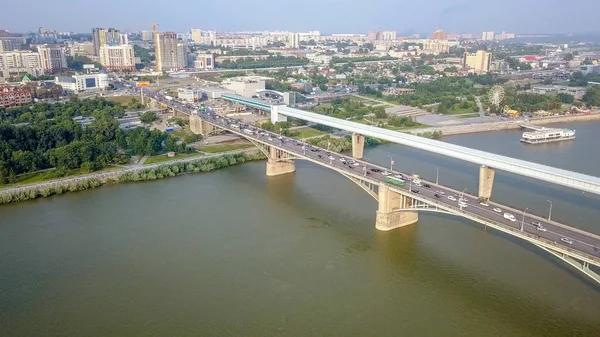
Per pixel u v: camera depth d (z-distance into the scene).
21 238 156.62
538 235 122.00
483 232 158.12
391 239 154.38
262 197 194.75
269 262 141.00
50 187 198.38
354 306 119.56
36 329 112.00
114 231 161.75
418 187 160.12
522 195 189.25
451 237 154.62
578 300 118.88
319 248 149.38
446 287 126.69
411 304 120.06
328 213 177.12
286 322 113.56
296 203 187.62
